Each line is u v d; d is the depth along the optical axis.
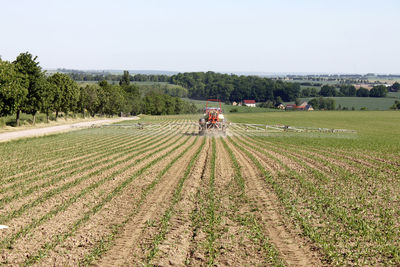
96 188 20.70
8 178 23.55
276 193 20.12
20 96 53.25
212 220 15.27
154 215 16.06
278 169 27.52
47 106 67.31
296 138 54.69
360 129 81.56
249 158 33.00
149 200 18.42
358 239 13.54
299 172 26.33
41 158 31.83
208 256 12.09
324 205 17.88
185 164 29.30
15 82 52.19
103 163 29.25
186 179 23.58
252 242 13.23
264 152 37.28
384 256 12.23
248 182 22.97
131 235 13.77
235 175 24.97
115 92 125.06
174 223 15.11
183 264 11.55
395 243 13.25
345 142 49.75
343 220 15.34
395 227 14.79
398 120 113.88
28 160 30.73
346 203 18.27
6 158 31.67
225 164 29.66
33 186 21.22
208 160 31.47
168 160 31.20
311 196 19.50
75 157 32.50
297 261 11.88
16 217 15.55
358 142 50.03
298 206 17.66
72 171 25.89
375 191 20.77
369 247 12.86
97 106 111.38
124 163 29.44
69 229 14.20
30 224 14.65
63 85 80.81
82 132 59.31
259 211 16.86
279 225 15.06
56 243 12.84
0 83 49.97
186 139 50.78
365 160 33.06
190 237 13.66
